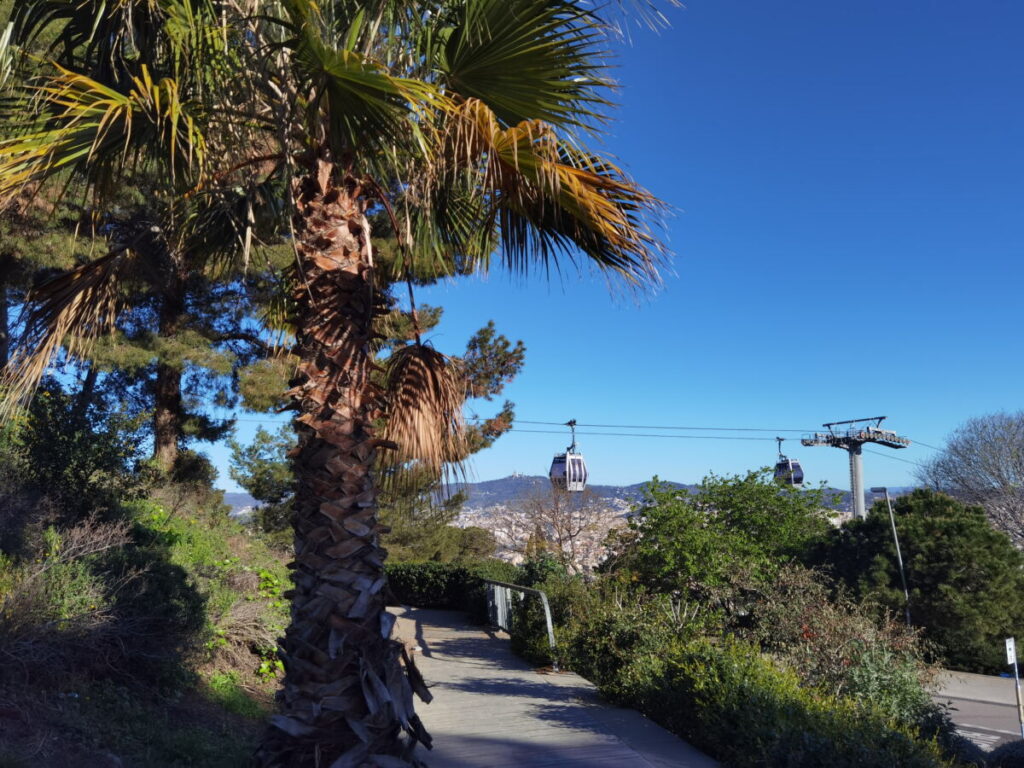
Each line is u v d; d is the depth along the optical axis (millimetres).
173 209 5402
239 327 15484
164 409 14570
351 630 3936
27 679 5109
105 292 5137
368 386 4301
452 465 4836
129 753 4945
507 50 4664
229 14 4500
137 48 4613
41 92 4387
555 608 11305
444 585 18781
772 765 5602
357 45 4457
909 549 25625
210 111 4516
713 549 13883
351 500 4074
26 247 10336
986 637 24938
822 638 8750
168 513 10180
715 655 7270
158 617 6441
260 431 20125
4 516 6355
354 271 4352
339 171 4453
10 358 4801
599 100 4828
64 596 5820
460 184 5109
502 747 6531
